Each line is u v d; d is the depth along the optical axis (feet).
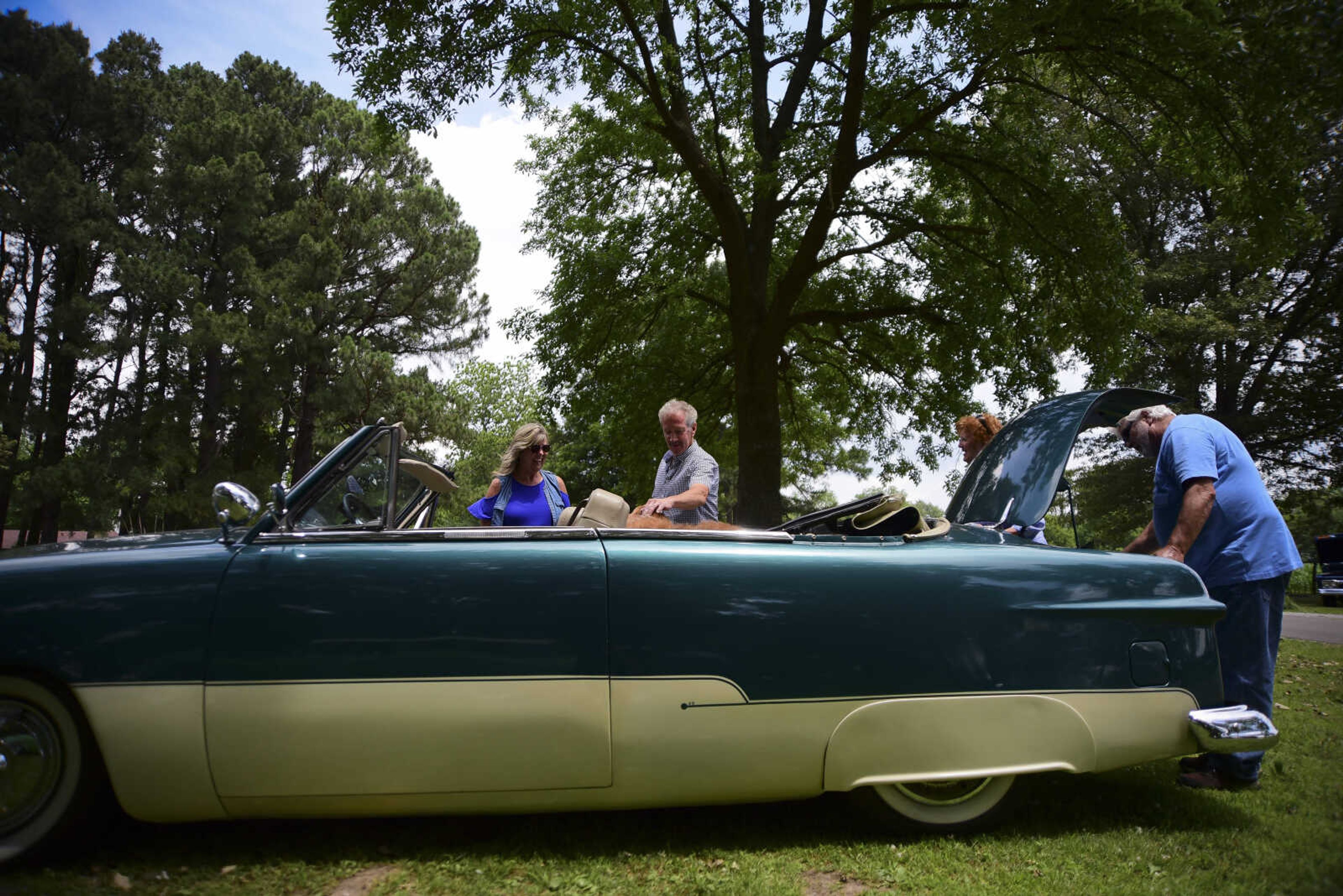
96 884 7.74
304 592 8.29
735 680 8.61
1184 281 77.46
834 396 55.11
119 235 91.66
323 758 8.12
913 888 7.98
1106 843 9.06
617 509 10.05
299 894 7.71
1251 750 9.16
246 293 95.66
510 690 8.29
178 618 8.16
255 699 8.09
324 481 9.29
